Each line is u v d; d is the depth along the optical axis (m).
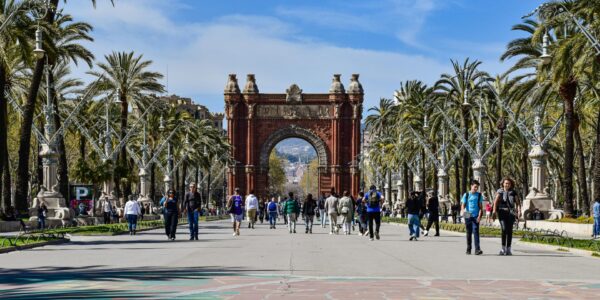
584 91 61.69
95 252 29.42
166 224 39.88
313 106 141.88
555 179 111.94
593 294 15.81
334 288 16.55
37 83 52.88
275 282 17.70
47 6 45.19
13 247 30.33
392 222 78.75
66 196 65.81
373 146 131.00
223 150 133.12
